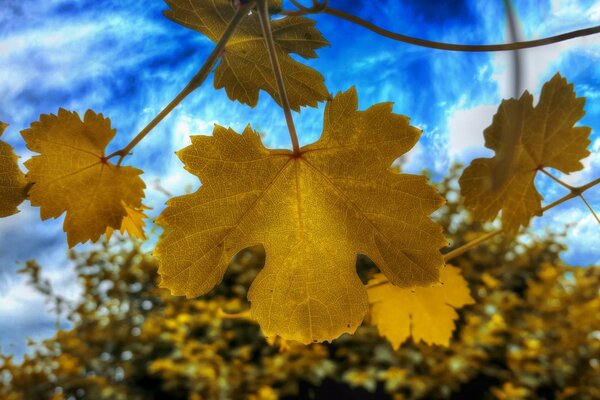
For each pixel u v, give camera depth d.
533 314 1.11
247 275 1.16
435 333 0.26
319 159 0.17
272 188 0.17
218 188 0.17
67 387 0.98
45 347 1.03
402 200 0.16
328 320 0.17
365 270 1.11
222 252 0.17
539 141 0.19
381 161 0.16
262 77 0.20
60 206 0.18
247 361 1.09
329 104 0.17
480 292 1.10
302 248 0.17
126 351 1.08
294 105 0.20
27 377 0.97
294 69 0.20
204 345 1.02
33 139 0.17
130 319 1.17
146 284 1.21
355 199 0.17
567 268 1.10
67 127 0.17
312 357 1.00
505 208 0.20
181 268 0.16
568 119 0.19
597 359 1.02
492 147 0.18
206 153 0.16
